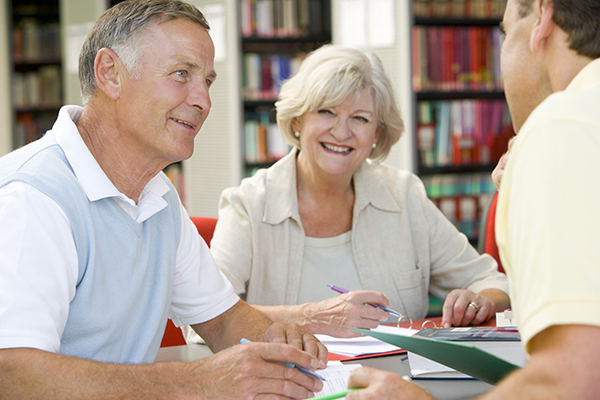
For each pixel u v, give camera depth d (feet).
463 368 3.04
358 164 6.20
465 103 12.96
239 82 13.12
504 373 2.75
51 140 3.72
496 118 13.12
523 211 2.27
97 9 13.67
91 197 3.62
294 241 6.14
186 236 4.57
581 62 2.64
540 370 2.10
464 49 12.81
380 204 6.33
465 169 13.08
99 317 3.63
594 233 2.11
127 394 3.14
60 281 3.31
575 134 2.22
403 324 5.26
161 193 4.19
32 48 14.89
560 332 2.10
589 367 2.03
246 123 13.41
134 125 3.77
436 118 12.89
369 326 4.83
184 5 3.90
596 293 2.06
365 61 6.13
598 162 2.17
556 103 2.34
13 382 3.05
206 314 4.65
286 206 6.12
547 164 2.23
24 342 3.07
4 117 14.53
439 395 3.50
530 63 2.81
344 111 5.98
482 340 4.17
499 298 5.77
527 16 2.80
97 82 3.75
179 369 3.34
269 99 13.48
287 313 5.09
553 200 2.18
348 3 12.75
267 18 13.38
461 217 13.12
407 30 12.35
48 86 15.02
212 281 4.70
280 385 3.38
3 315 3.07
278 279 6.05
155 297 4.09
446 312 5.23
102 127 3.83
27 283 3.15
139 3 3.77
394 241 6.32
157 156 3.90
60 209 3.40
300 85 6.04
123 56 3.69
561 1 2.60
